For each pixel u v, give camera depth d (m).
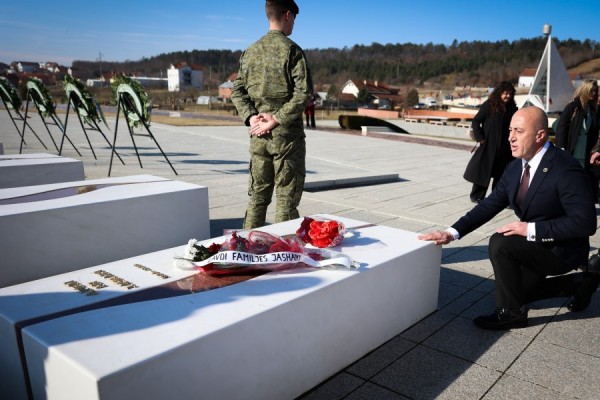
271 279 2.59
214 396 2.04
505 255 3.24
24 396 2.05
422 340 3.12
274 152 3.96
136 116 8.61
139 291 2.38
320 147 16.28
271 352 2.26
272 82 3.92
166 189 4.67
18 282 3.64
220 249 2.78
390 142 19.33
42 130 16.83
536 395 2.53
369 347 2.93
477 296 3.86
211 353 1.99
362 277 2.75
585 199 2.99
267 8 3.96
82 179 6.51
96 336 1.93
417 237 3.45
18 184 5.93
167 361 1.83
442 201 7.64
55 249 3.81
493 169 6.93
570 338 3.18
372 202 7.34
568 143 6.53
